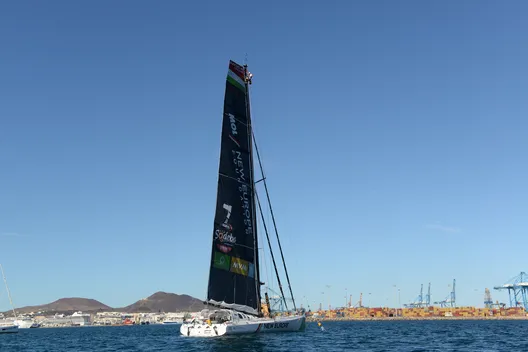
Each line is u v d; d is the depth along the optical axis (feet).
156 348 140.36
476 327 374.02
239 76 166.81
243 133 164.86
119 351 146.41
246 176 162.81
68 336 336.08
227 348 123.54
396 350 135.64
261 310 161.79
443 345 156.35
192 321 157.07
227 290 150.71
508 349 140.05
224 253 151.33
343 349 132.77
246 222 159.84
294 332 167.12
